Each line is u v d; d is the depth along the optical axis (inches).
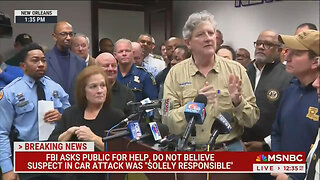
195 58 65.4
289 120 60.6
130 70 117.0
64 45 117.5
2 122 80.9
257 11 194.4
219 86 63.6
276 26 181.6
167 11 246.1
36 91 86.5
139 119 54.1
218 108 60.6
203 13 63.4
